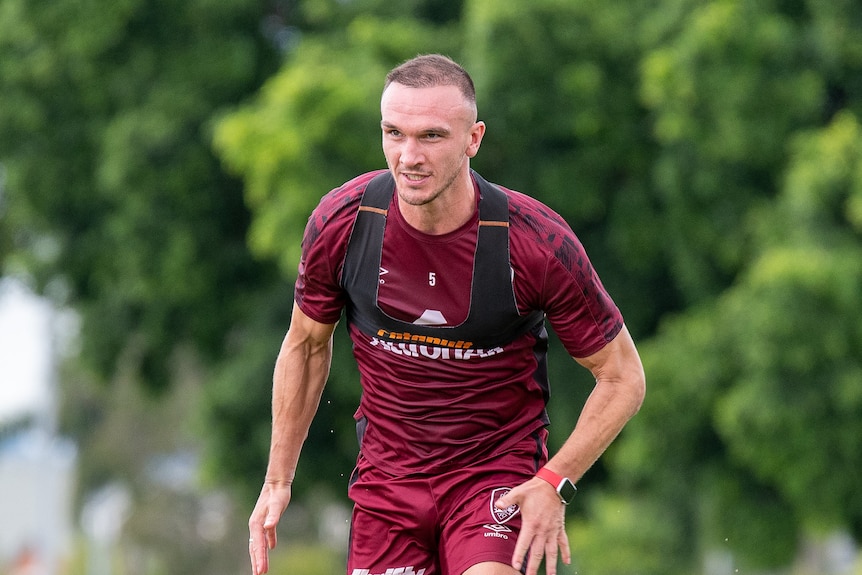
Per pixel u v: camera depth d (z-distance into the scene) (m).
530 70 45.25
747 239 44.09
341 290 13.05
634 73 46.62
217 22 52.03
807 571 74.50
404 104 11.83
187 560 116.88
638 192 47.19
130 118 50.75
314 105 44.03
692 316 44.34
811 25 44.31
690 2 44.97
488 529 12.80
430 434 13.02
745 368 41.59
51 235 56.53
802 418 40.53
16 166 53.78
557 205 46.91
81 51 51.06
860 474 41.03
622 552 48.16
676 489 46.88
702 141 43.47
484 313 12.50
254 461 50.22
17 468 79.25
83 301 57.53
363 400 13.45
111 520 98.44
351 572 13.69
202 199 51.78
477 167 47.00
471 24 45.94
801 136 42.28
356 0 52.03
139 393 61.31
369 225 12.59
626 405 12.75
